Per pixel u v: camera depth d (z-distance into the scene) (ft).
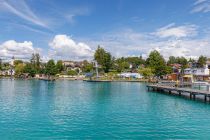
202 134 80.74
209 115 111.96
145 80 437.99
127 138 76.48
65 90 246.47
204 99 159.33
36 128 87.51
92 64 616.80
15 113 114.62
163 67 422.41
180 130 85.56
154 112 118.83
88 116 108.27
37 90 243.60
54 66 573.74
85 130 85.20
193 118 105.29
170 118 105.09
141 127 89.40
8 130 84.69
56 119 102.06
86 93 214.69
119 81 439.22
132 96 189.98
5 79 530.27
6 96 185.37
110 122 96.94
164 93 213.87
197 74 402.11
